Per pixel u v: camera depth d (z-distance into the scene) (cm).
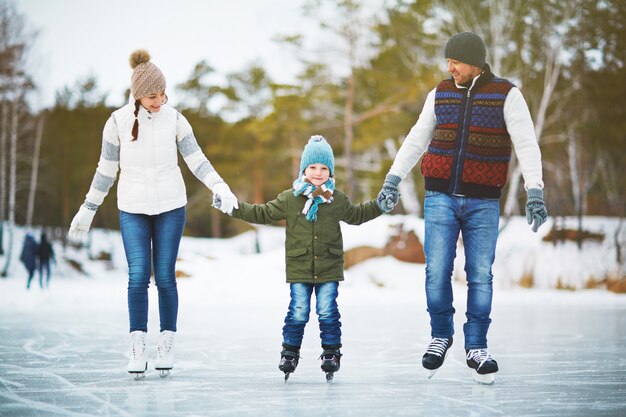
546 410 516
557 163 4616
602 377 679
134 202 668
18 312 1627
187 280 2950
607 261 2975
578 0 3816
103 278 4038
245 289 2655
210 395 580
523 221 3397
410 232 2988
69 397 570
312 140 662
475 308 644
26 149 5800
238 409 520
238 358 832
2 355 848
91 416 496
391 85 4353
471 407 528
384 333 1159
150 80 660
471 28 4003
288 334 656
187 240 4925
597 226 3147
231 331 1188
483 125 639
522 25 3953
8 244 4612
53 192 5881
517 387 620
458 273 2845
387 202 668
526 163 638
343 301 2150
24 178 5831
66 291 2675
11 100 4975
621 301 2194
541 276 2953
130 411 514
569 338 1063
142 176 670
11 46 4919
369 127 4503
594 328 1239
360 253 2922
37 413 507
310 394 586
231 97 5625
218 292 2505
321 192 649
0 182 5028
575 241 3075
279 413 505
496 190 649
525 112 640
